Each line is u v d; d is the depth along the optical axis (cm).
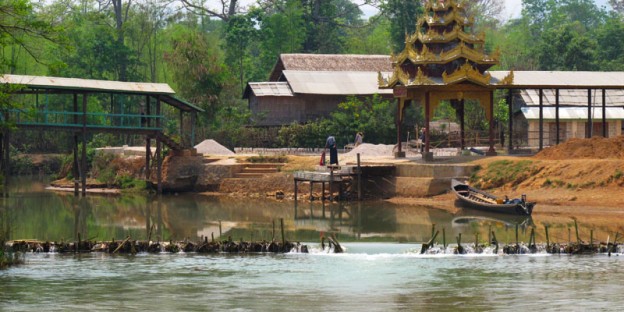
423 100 6103
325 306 3012
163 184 6506
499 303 3047
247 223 4862
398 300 3092
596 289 3238
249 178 6394
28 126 5972
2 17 3866
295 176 5922
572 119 7850
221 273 3550
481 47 6234
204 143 7231
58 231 4569
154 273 3553
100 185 6912
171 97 6569
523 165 5644
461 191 5481
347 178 5888
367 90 8394
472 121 8300
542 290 3228
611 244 3953
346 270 3600
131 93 6322
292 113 8400
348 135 8075
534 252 3959
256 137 8094
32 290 3253
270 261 3803
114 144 8469
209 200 6028
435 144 7762
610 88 6462
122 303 3058
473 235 4366
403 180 5859
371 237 4366
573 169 5453
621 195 5153
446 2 6091
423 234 4431
